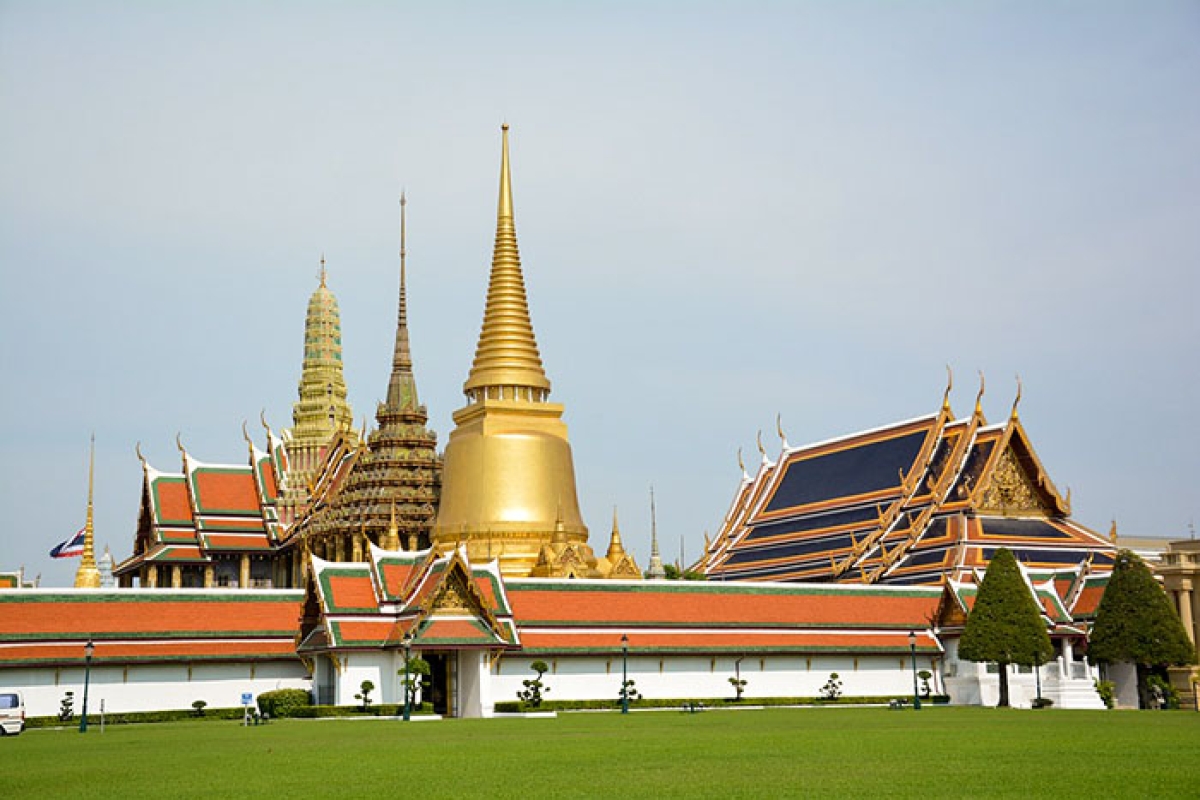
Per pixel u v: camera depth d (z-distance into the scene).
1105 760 40.59
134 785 36.62
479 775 37.88
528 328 123.31
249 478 141.38
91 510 127.69
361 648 82.62
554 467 118.19
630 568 116.75
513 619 86.25
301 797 33.00
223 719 83.88
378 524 122.88
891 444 120.94
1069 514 113.50
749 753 44.59
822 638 95.56
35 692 82.06
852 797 31.56
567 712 84.06
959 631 97.06
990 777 35.66
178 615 87.38
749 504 134.12
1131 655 88.81
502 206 125.19
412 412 130.38
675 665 91.31
